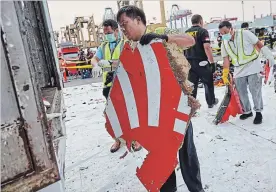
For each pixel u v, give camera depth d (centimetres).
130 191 245
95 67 338
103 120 510
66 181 277
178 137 166
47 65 230
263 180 232
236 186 228
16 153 83
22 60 82
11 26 80
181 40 166
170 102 166
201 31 456
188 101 164
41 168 88
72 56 1725
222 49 396
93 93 871
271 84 621
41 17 217
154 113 170
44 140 89
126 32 179
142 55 167
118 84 178
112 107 182
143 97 171
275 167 250
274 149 289
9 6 79
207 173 256
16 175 83
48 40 225
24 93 83
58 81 234
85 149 365
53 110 146
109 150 351
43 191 89
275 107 446
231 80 395
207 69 471
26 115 84
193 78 479
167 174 169
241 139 329
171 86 164
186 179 207
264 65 643
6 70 80
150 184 172
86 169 301
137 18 176
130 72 172
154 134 171
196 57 468
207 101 502
